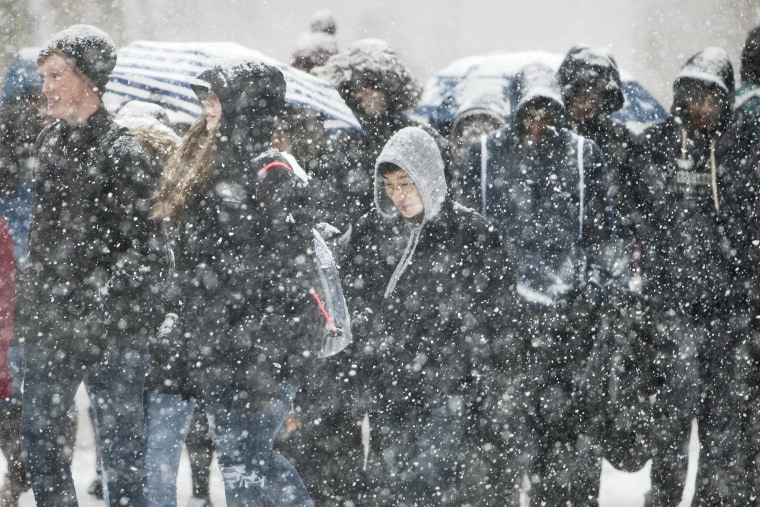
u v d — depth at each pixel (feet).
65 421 65.36
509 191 74.74
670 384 79.25
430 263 65.98
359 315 67.26
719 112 79.00
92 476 86.28
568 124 79.56
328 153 81.82
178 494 82.17
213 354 62.03
